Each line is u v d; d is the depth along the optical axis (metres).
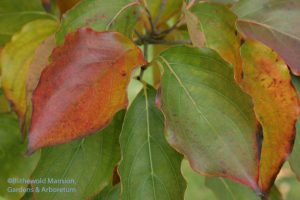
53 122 0.58
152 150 0.66
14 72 0.68
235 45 0.65
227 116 0.61
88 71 0.60
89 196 0.67
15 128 0.74
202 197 1.51
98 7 0.65
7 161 0.73
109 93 0.59
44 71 0.59
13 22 0.76
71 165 0.68
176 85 0.62
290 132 0.64
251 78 0.65
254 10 0.70
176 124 0.61
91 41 0.61
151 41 0.73
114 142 0.67
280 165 0.64
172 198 0.65
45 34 0.70
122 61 0.60
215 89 0.62
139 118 0.67
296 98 0.65
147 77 1.32
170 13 0.74
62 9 0.71
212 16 0.66
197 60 0.62
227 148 0.60
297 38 0.68
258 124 0.61
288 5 0.69
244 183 0.60
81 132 0.58
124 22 0.66
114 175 0.71
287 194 1.55
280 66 0.65
